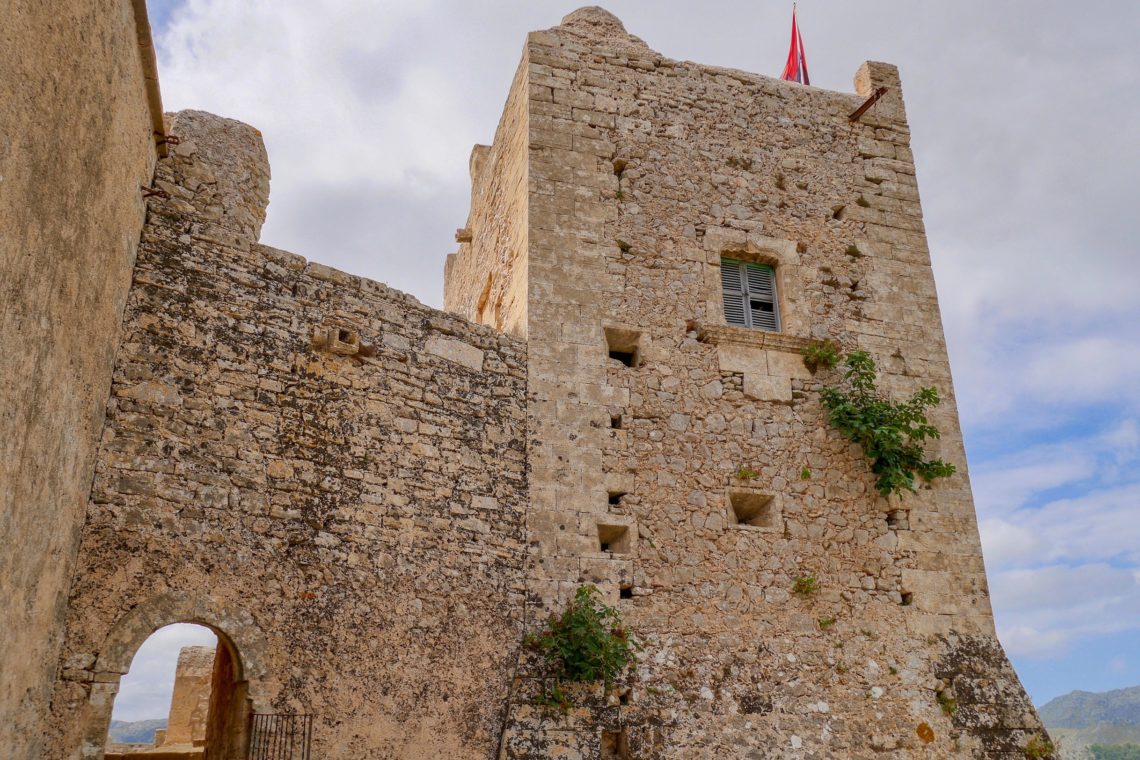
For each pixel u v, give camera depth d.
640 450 12.16
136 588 8.34
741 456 12.62
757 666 11.49
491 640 10.40
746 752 10.95
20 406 6.48
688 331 13.13
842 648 11.96
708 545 11.96
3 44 5.83
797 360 13.54
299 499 9.53
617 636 11.05
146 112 9.39
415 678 9.69
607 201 13.44
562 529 11.35
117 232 8.54
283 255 10.29
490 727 10.05
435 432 10.84
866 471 13.16
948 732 11.86
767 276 14.18
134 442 8.71
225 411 9.34
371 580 9.73
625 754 10.57
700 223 13.82
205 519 8.89
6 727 6.73
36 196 6.49
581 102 13.92
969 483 13.56
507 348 11.98
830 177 14.94
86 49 7.32
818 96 15.48
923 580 12.73
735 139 14.59
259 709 8.62
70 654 7.88
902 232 14.98
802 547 12.38
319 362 10.15
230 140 11.22
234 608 8.81
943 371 14.23
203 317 9.48
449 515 10.59
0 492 6.22
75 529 8.02
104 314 8.37
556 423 11.87
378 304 10.86
